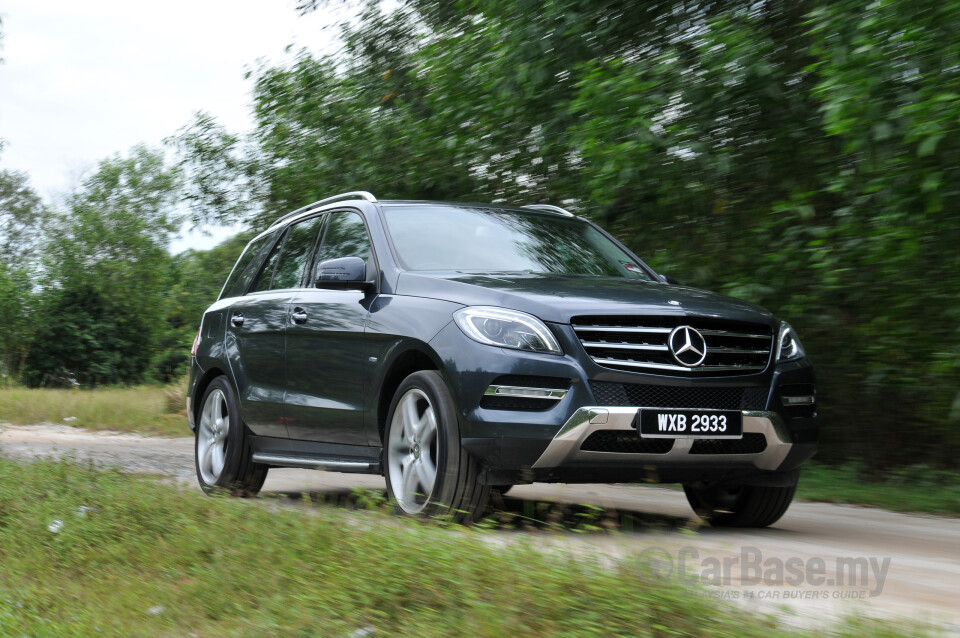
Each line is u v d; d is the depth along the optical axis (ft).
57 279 150.00
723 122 29.37
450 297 17.85
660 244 32.09
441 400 16.98
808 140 29.22
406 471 18.04
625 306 16.92
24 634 10.66
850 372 29.55
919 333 26.05
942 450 28.35
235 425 23.66
